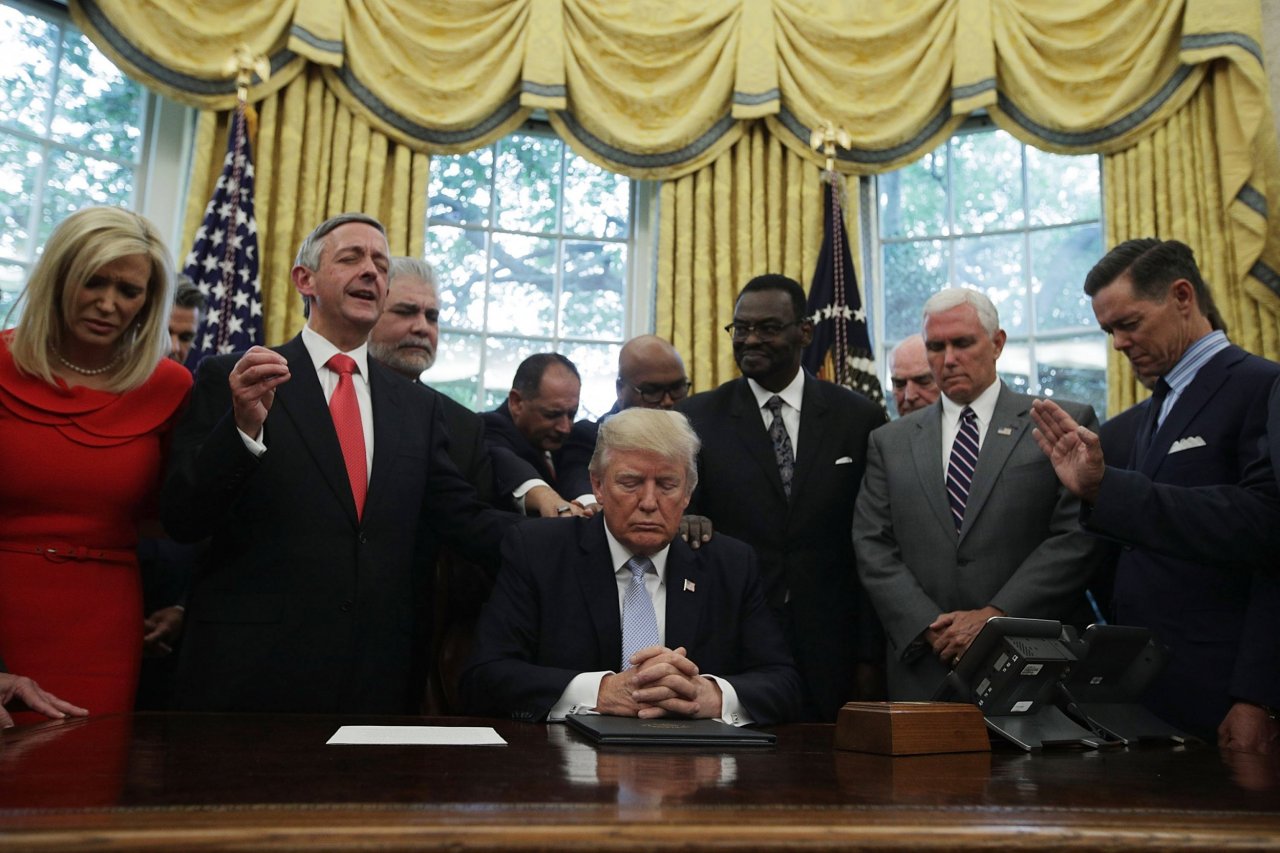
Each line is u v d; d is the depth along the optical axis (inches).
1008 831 32.1
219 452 76.4
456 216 216.8
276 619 82.3
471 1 208.2
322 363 92.1
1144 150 199.3
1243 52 189.8
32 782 36.4
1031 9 209.3
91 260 77.6
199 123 186.5
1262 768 52.2
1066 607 97.2
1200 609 89.1
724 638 83.0
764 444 111.7
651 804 34.4
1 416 78.7
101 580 80.0
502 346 215.6
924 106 210.5
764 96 209.8
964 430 107.8
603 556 83.4
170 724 61.6
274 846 27.9
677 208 211.3
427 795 35.2
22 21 182.5
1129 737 68.1
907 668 99.3
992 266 219.9
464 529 93.9
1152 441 96.6
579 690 70.5
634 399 123.6
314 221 190.1
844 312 198.8
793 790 39.1
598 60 212.2
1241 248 187.3
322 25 192.9
